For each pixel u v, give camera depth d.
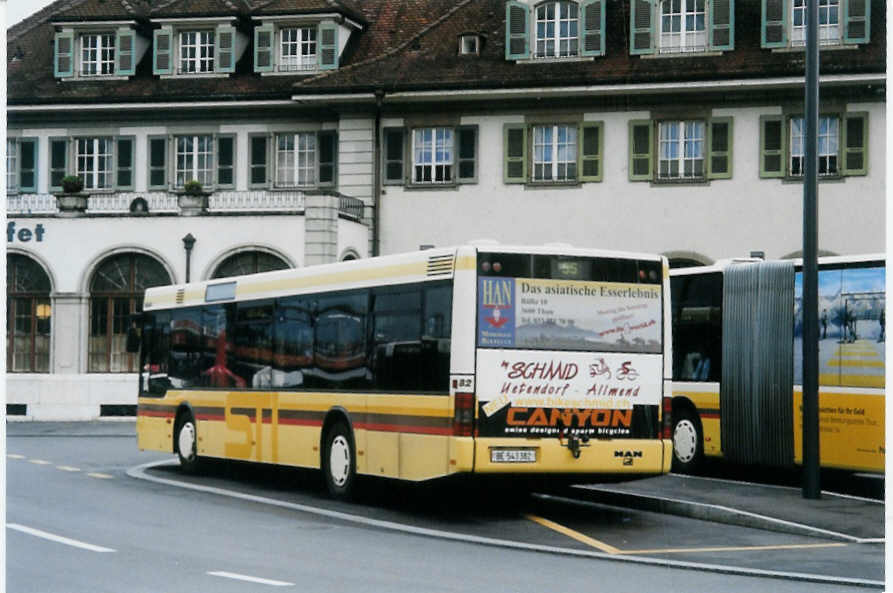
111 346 43.31
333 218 41.41
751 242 41.50
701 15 42.06
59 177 47.38
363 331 18.38
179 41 47.38
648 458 16.84
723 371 22.00
